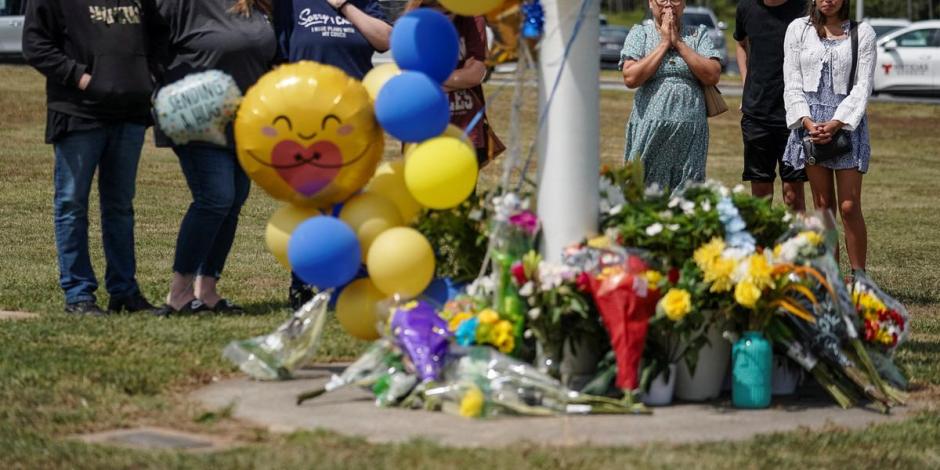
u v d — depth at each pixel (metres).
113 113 13.51
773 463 8.38
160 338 12.20
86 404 9.70
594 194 10.07
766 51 16.08
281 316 13.72
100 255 18.56
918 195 31.62
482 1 9.92
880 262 20.66
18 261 17.97
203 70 13.28
